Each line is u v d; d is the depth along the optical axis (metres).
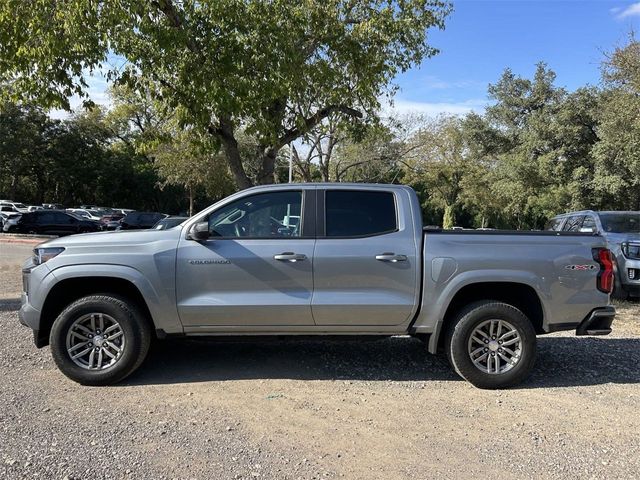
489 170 45.12
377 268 5.19
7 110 44.66
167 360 5.95
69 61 9.63
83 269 5.09
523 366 5.20
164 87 10.59
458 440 4.05
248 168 31.86
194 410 4.54
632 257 10.05
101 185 56.62
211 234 5.31
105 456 3.67
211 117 11.62
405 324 5.28
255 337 5.42
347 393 5.02
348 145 30.31
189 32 9.73
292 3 10.94
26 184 55.56
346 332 5.30
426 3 13.84
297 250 5.18
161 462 3.60
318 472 3.52
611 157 27.89
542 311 5.34
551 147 36.72
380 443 3.97
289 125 13.17
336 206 5.38
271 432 4.12
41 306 5.14
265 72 10.33
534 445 3.98
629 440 4.10
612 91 23.36
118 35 9.34
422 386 5.27
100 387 5.07
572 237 5.40
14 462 3.55
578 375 5.69
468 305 5.29
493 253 5.23
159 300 5.12
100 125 54.84
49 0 8.92
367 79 12.46
